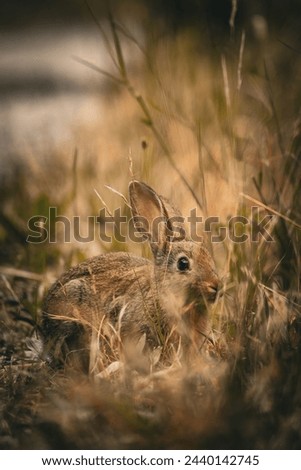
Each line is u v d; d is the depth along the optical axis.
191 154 10.34
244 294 6.88
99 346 6.62
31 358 7.12
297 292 6.99
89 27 24.33
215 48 12.25
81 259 8.74
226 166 8.84
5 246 9.58
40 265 8.81
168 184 9.57
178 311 6.73
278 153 8.97
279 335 6.29
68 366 6.64
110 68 15.92
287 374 5.82
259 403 5.55
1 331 7.63
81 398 5.76
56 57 21.12
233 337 6.69
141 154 10.24
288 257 7.29
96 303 7.02
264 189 8.84
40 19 27.14
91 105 15.99
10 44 23.59
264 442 5.41
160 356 6.57
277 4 14.93
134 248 8.78
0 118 16.30
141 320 6.81
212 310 6.92
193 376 5.89
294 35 14.02
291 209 7.50
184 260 6.82
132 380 5.98
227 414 5.43
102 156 11.92
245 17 14.84
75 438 5.62
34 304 7.80
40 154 12.96
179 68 13.57
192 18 15.79
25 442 5.73
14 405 6.20
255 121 10.59
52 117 16.06
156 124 11.30
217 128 10.74
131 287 7.01
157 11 16.78
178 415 5.50
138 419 5.55
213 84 12.20
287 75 12.45
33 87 18.81
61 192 10.88
